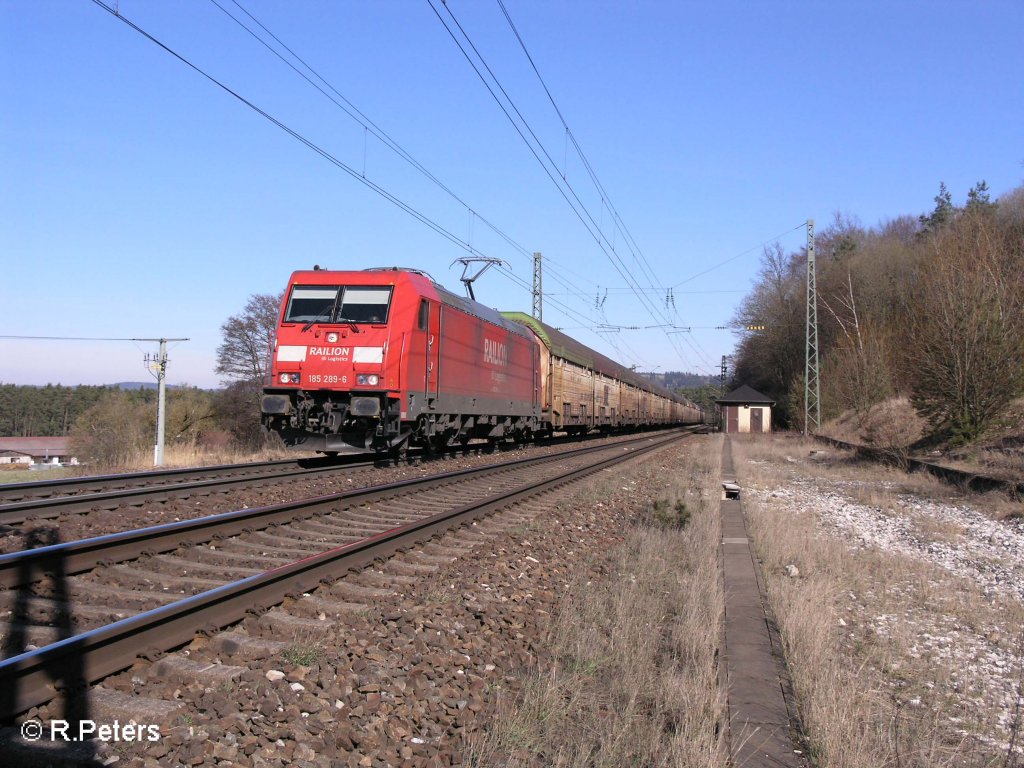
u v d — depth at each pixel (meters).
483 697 4.91
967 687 5.93
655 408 60.50
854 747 4.28
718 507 13.70
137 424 35.25
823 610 7.23
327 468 16.23
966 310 27.28
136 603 6.06
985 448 26.45
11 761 3.59
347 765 3.86
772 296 78.38
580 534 11.00
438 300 18.73
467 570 7.98
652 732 4.50
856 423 43.91
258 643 5.28
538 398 28.67
